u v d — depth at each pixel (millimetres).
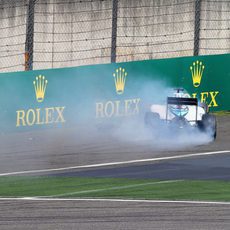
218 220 35969
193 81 68000
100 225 34719
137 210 38062
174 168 49781
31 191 42969
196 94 68188
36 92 61062
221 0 80312
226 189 43906
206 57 68688
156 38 78688
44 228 34000
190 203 39969
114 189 43594
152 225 34812
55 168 49531
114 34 65312
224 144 57500
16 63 76188
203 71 68500
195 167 50125
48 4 76562
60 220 35656
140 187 44219
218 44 80438
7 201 40156
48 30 76812
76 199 40719
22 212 37406
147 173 48250
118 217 36438
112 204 39500
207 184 45250
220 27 80188
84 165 50438
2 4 75688
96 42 77688
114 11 65312
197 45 69312
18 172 48344
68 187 44094
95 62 77625
